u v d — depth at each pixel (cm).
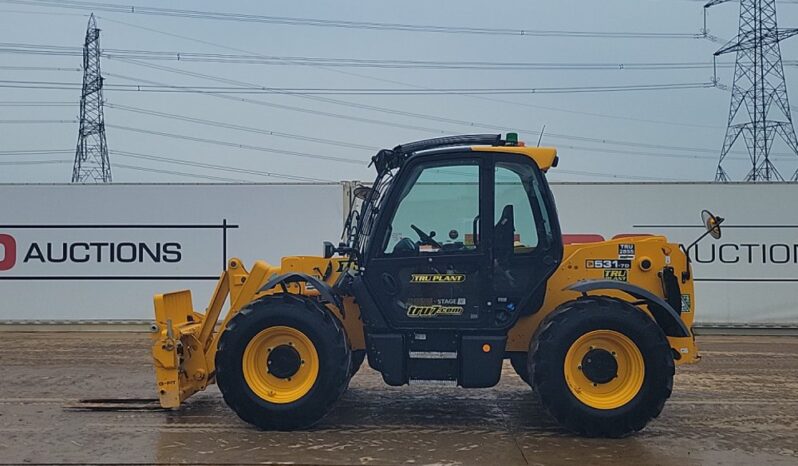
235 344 597
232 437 587
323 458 534
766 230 1270
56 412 673
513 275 605
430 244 609
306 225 1304
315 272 673
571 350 583
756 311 1270
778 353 1063
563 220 1284
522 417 659
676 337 622
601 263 637
